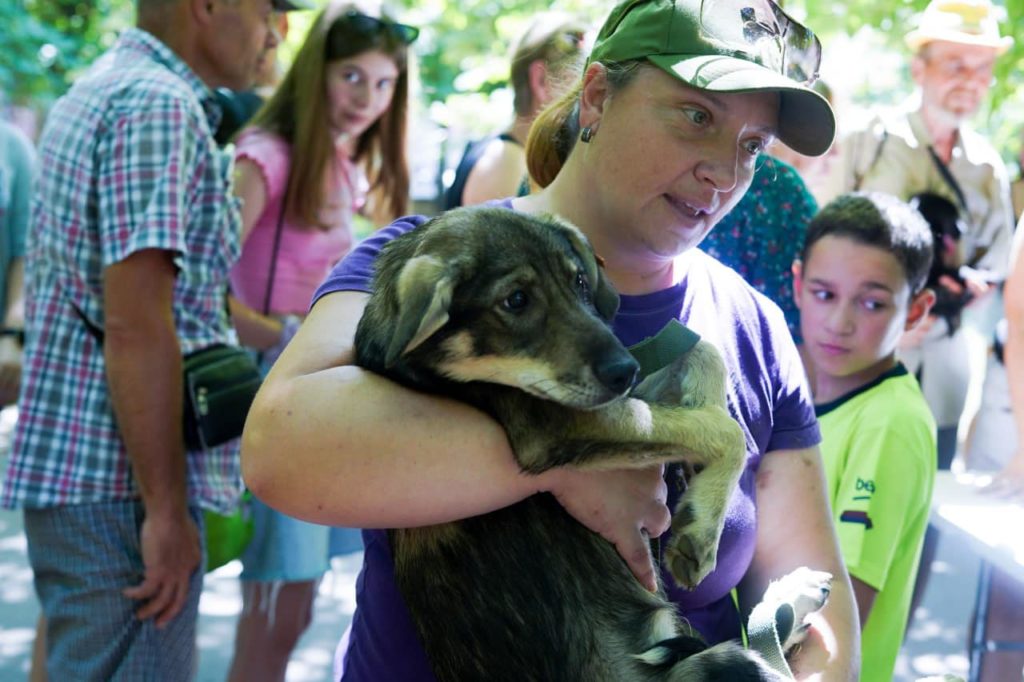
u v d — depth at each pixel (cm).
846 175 662
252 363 435
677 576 253
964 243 637
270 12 470
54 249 412
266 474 233
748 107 264
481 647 253
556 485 243
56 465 409
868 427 414
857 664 283
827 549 294
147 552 407
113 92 408
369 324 251
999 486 450
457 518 239
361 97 564
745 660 243
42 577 421
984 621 503
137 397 397
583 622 255
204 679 654
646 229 272
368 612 277
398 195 646
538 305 248
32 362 414
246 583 564
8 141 617
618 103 267
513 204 294
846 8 988
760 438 290
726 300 299
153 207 392
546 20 551
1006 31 878
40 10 1627
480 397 248
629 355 244
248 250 557
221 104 462
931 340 616
